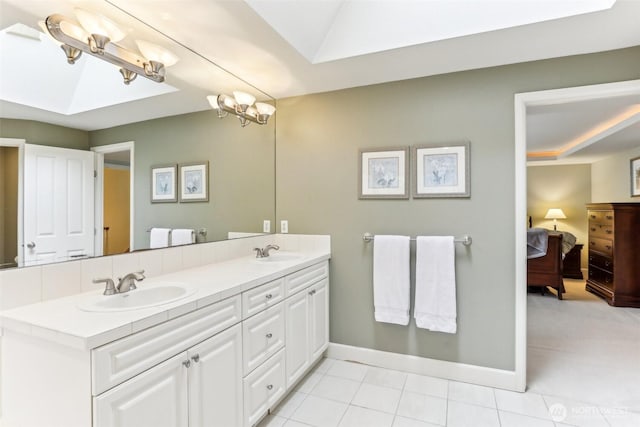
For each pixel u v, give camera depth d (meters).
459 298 2.37
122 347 1.11
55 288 1.43
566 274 5.86
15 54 1.37
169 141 2.01
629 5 1.56
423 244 2.37
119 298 1.47
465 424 1.90
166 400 1.27
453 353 2.40
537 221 6.85
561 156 5.95
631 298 4.13
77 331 1.05
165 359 1.26
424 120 2.44
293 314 2.18
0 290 1.26
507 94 2.24
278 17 1.73
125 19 1.63
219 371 1.53
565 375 2.45
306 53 2.07
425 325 2.37
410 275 2.50
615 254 4.20
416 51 2.03
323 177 2.75
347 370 2.54
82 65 1.58
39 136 1.44
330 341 2.75
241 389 1.68
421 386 2.31
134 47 1.77
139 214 1.86
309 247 2.80
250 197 2.66
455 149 2.36
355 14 2.06
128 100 1.81
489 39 1.88
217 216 2.36
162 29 1.74
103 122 1.69
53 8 1.44
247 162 2.62
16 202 1.35
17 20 1.37
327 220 2.74
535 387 2.29
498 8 1.76
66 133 1.54
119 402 1.10
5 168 1.32
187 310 1.35
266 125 2.82
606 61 2.03
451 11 1.85
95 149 1.66
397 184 2.51
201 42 1.88
